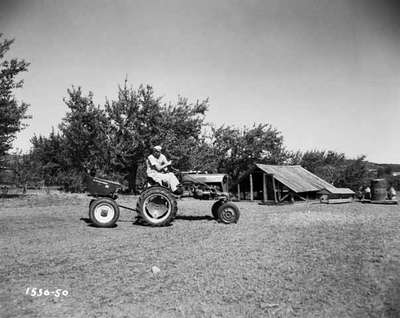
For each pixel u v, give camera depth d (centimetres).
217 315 447
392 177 3803
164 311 456
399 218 1290
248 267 629
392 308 466
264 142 3866
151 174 1137
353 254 716
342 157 4519
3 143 2155
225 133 3909
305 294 510
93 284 546
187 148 3041
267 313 453
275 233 961
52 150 3328
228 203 1167
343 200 2298
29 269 617
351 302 484
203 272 602
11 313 450
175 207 1089
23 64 2175
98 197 1109
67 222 1149
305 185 2425
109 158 2912
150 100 2972
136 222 1162
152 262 661
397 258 685
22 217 1259
